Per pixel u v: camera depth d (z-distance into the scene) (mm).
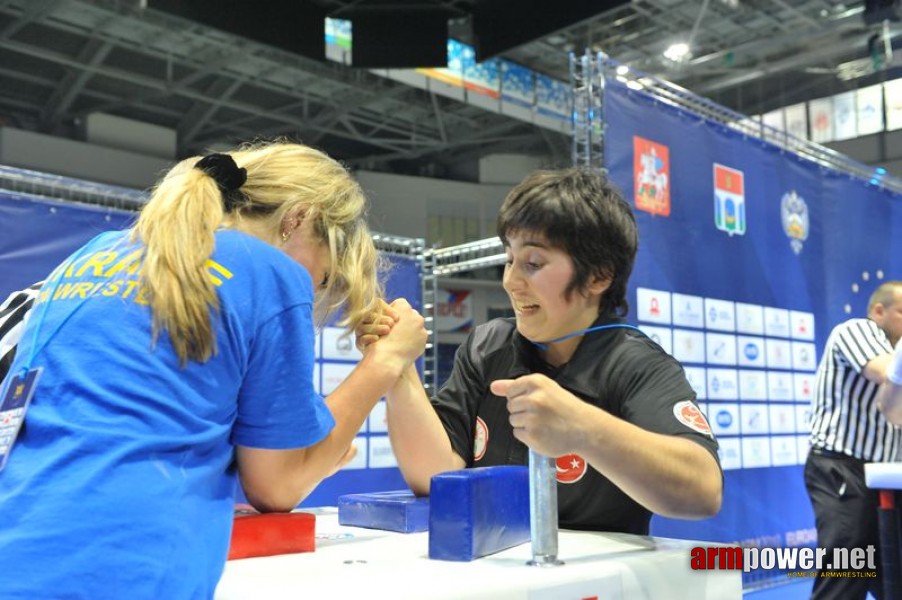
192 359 640
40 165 9375
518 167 13047
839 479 2338
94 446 585
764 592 3115
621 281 1028
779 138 3400
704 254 2893
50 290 713
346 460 919
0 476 601
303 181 834
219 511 649
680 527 2701
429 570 664
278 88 9445
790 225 3361
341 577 638
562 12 4008
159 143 10711
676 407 858
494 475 773
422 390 1062
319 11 4121
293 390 700
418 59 4309
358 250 889
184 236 670
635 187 2621
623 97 2615
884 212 3992
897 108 9242
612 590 674
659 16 7980
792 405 3289
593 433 687
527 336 1024
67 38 8227
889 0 5949
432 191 12414
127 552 554
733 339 3008
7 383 665
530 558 728
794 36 8023
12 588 520
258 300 687
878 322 2654
